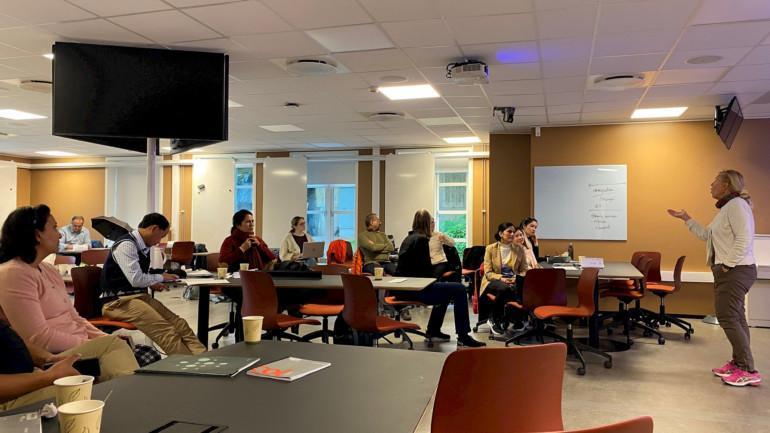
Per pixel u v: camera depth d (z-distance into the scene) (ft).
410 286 14.01
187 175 40.27
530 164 28.81
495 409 4.89
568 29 13.92
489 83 19.26
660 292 21.33
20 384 5.90
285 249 24.79
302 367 5.83
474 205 34.50
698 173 24.85
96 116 14.55
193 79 15.25
